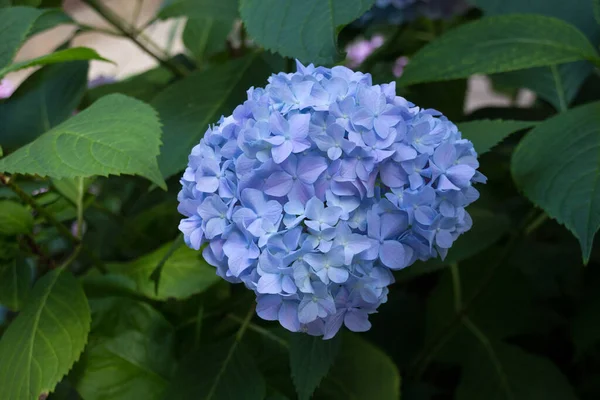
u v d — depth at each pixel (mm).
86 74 747
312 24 585
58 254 942
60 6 843
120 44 1774
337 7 582
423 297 947
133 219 773
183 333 694
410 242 532
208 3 773
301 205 518
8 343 617
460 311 771
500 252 836
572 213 595
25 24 678
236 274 517
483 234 725
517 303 812
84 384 636
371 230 516
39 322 617
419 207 519
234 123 541
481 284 760
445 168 527
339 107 520
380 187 537
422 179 525
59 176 551
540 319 814
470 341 803
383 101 524
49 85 751
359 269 521
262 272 511
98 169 554
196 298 701
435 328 813
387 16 928
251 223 518
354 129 520
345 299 525
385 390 669
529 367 780
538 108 900
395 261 518
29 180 690
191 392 629
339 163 517
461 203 532
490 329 805
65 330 617
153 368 647
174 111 715
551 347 909
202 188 530
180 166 685
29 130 736
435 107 848
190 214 562
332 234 510
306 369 589
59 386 713
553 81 748
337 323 533
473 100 1806
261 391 627
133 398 636
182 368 636
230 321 706
